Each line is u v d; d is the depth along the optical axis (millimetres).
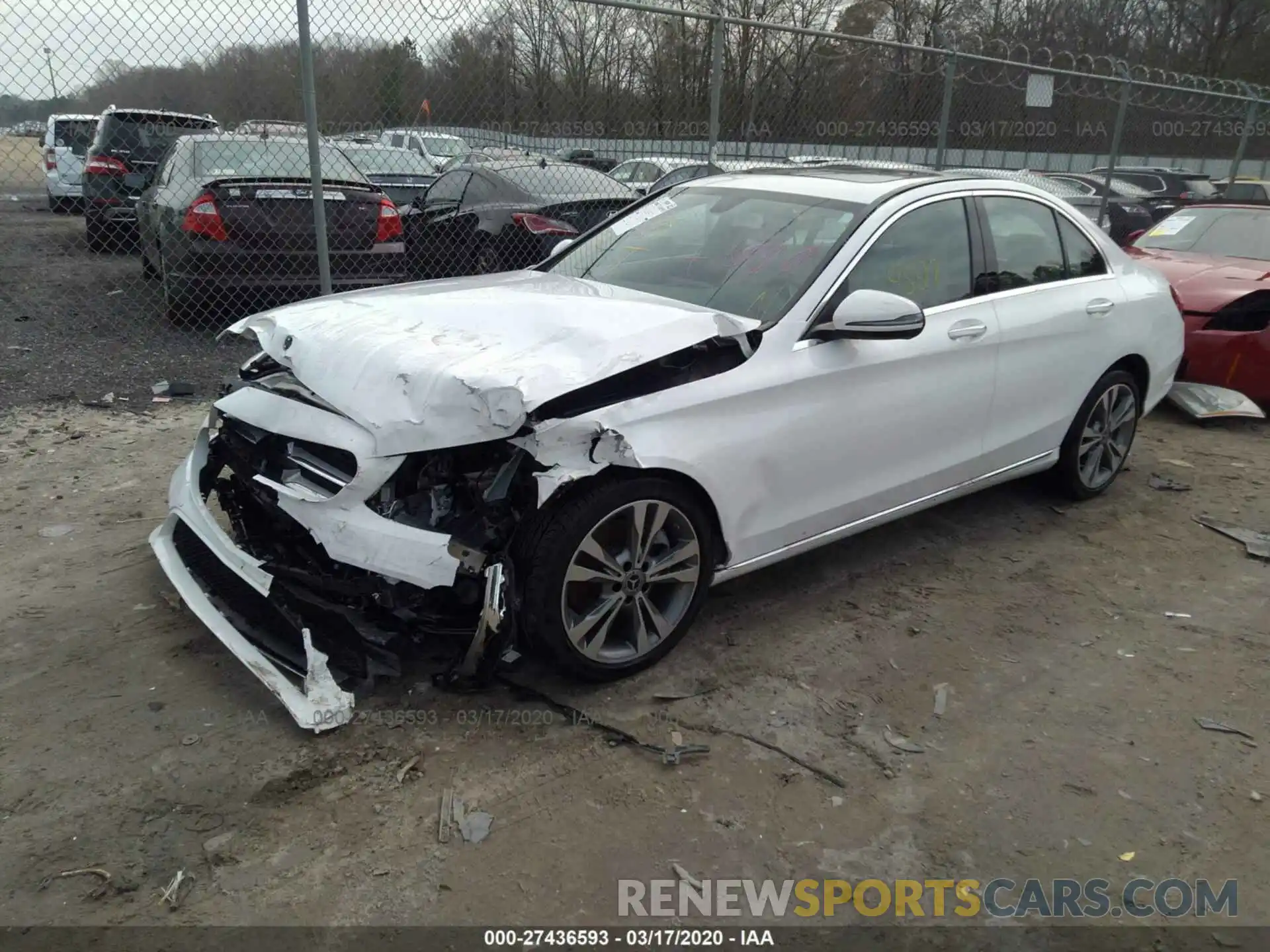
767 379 3299
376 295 3811
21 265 10203
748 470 3287
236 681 3156
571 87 7320
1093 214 12852
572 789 2736
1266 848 2631
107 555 3994
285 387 3268
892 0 24859
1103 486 5172
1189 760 3006
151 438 5434
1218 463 5984
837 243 3684
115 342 7500
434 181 9820
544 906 2330
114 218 9727
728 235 4016
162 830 2506
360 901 2314
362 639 3000
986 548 4543
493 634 2818
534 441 2775
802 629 3703
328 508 2871
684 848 2539
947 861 2541
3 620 3463
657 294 3811
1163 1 26172
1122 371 5012
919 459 3961
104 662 3229
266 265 7324
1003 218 4371
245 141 7590
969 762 2947
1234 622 3916
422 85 6559
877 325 3320
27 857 2393
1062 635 3758
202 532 3217
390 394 2871
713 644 3551
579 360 2908
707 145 8070
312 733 2898
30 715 2939
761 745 2975
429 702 3082
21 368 6680
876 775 2869
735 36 8102
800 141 8820
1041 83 9531
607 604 3084
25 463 4965
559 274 4320
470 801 2666
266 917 2256
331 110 6289
